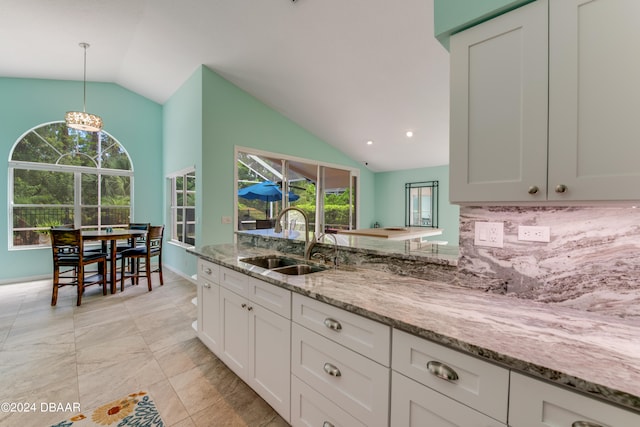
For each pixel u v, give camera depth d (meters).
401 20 2.89
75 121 3.71
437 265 1.53
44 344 2.57
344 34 3.18
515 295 1.29
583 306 1.14
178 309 3.48
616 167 0.90
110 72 4.84
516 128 1.09
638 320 1.03
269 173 5.14
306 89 4.36
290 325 1.53
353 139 5.70
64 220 4.96
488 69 1.16
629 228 1.05
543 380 0.76
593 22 0.94
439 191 6.31
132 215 5.57
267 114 4.92
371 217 7.29
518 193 1.09
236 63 4.02
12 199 4.53
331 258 2.12
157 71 4.61
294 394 1.52
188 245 4.96
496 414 0.84
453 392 0.92
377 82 3.89
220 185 4.33
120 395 1.89
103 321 3.10
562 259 1.18
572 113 0.97
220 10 3.10
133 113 5.54
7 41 3.55
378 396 1.12
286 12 3.00
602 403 0.68
